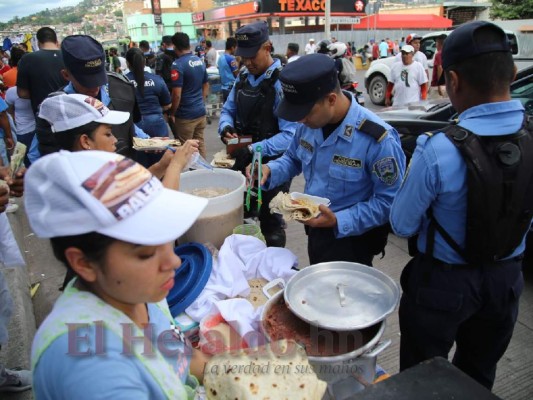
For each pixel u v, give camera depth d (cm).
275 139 267
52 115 172
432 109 453
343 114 181
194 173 228
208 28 3822
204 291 159
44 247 398
